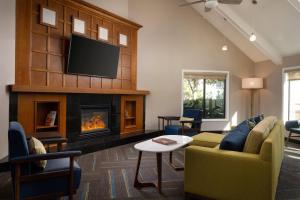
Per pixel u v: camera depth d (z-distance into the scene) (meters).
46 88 3.65
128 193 2.54
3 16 3.22
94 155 4.03
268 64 6.29
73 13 4.34
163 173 3.18
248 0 4.90
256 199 2.08
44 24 3.85
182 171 3.27
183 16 6.29
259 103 6.66
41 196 1.92
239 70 6.73
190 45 6.35
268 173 2.04
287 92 5.75
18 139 1.87
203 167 2.29
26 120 3.54
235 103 6.72
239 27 5.59
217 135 3.78
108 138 4.79
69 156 1.96
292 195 2.53
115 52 5.07
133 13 5.79
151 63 5.99
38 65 3.80
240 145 2.37
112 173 3.17
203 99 6.64
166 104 6.13
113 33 5.19
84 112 4.64
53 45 4.02
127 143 4.97
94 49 4.58
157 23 6.04
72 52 4.17
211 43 6.50
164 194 2.53
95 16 4.76
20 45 3.53
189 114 5.45
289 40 5.21
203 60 6.45
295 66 5.45
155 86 6.04
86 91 4.32
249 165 2.10
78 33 4.39
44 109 4.09
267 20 5.06
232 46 6.66
